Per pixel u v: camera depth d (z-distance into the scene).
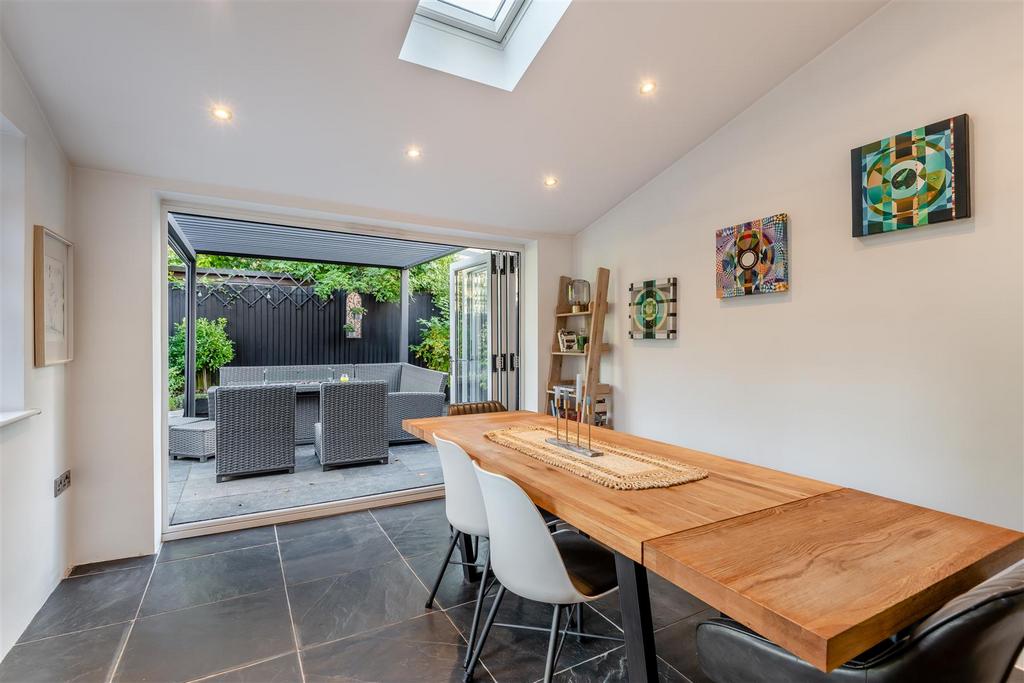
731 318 2.93
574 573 1.63
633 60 2.34
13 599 1.93
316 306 7.19
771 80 2.60
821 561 1.04
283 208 3.21
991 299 1.87
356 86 2.32
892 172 2.12
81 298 2.60
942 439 2.02
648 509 1.36
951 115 1.97
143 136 2.46
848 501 1.44
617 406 3.86
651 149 3.12
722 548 1.10
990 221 1.87
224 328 6.57
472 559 2.52
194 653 1.90
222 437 4.00
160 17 1.86
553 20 2.14
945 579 0.97
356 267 7.73
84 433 2.61
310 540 2.99
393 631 2.06
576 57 2.30
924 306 2.07
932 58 2.02
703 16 2.12
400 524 3.26
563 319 4.35
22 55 1.94
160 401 2.95
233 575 2.54
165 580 2.47
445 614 2.19
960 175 1.92
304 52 2.09
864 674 0.96
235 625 2.09
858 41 2.28
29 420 2.09
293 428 4.28
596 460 1.91
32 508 2.12
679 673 1.80
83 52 1.97
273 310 6.89
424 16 2.28
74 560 2.60
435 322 8.67
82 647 1.93
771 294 2.70
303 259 6.62
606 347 3.89
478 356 4.88
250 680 1.75
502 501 1.49
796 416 2.57
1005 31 1.82
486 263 4.68
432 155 2.94
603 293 3.77
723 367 2.98
